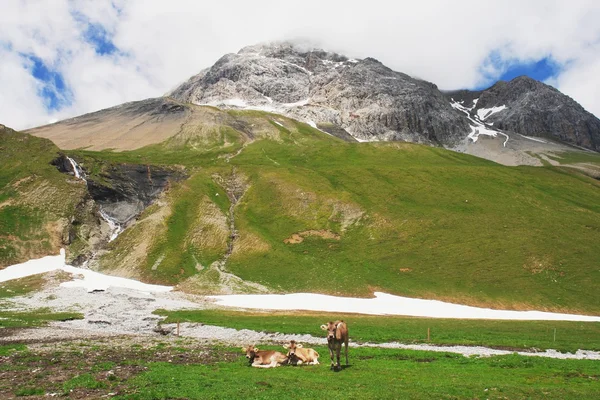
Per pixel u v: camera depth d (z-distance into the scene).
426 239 124.25
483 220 132.75
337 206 141.12
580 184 167.62
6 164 138.38
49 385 26.19
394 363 36.72
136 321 64.69
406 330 60.16
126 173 158.75
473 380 29.89
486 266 111.25
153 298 86.12
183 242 123.94
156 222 129.12
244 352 39.09
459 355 42.25
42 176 136.38
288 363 35.00
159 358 36.91
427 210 139.00
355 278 107.00
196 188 150.62
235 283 105.50
